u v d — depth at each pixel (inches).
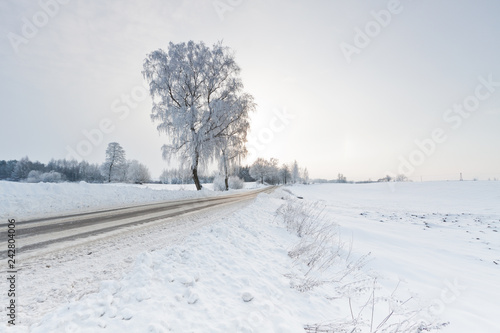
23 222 255.1
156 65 845.2
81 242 199.9
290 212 419.2
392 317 146.0
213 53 904.3
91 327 89.7
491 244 386.9
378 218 638.5
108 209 374.3
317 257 223.6
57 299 112.3
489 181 1700.3
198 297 117.0
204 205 511.8
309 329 113.9
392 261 274.8
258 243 239.1
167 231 254.4
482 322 148.9
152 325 91.1
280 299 136.4
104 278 136.7
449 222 579.5
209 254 178.5
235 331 97.8
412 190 1726.1
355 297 165.6
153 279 130.0
